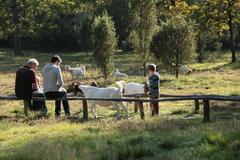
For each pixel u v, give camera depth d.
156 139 21.75
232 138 18.97
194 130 23.09
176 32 81.12
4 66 125.19
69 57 162.00
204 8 128.88
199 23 129.62
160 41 81.75
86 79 86.00
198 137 20.95
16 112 38.38
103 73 80.75
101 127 26.95
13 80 81.88
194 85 67.50
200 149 18.53
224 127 22.70
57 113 35.81
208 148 18.34
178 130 23.94
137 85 43.91
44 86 35.66
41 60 147.50
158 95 36.22
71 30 199.38
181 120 28.20
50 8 178.25
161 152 19.86
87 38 178.12
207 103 27.94
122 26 196.88
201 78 76.12
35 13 174.12
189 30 81.94
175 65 81.81
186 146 20.02
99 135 23.84
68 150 20.05
